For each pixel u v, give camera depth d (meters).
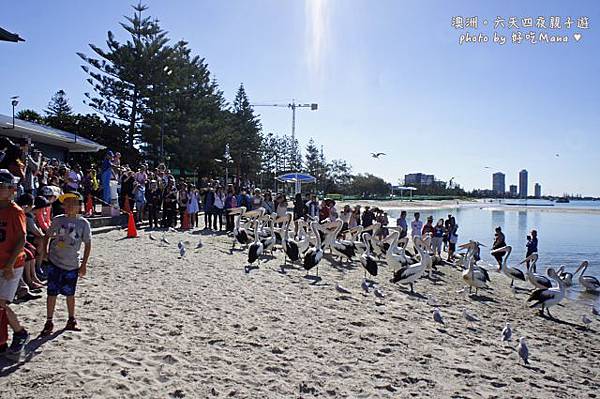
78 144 28.97
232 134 57.28
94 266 12.19
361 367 7.13
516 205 137.75
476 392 6.69
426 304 12.14
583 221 62.44
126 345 6.91
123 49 41.38
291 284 12.52
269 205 25.69
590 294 17.39
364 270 16.36
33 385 5.40
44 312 7.98
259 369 6.63
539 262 26.03
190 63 50.62
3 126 22.81
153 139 43.28
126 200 21.16
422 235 22.16
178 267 13.12
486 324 10.95
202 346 7.27
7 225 5.87
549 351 9.48
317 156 104.62
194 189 23.44
